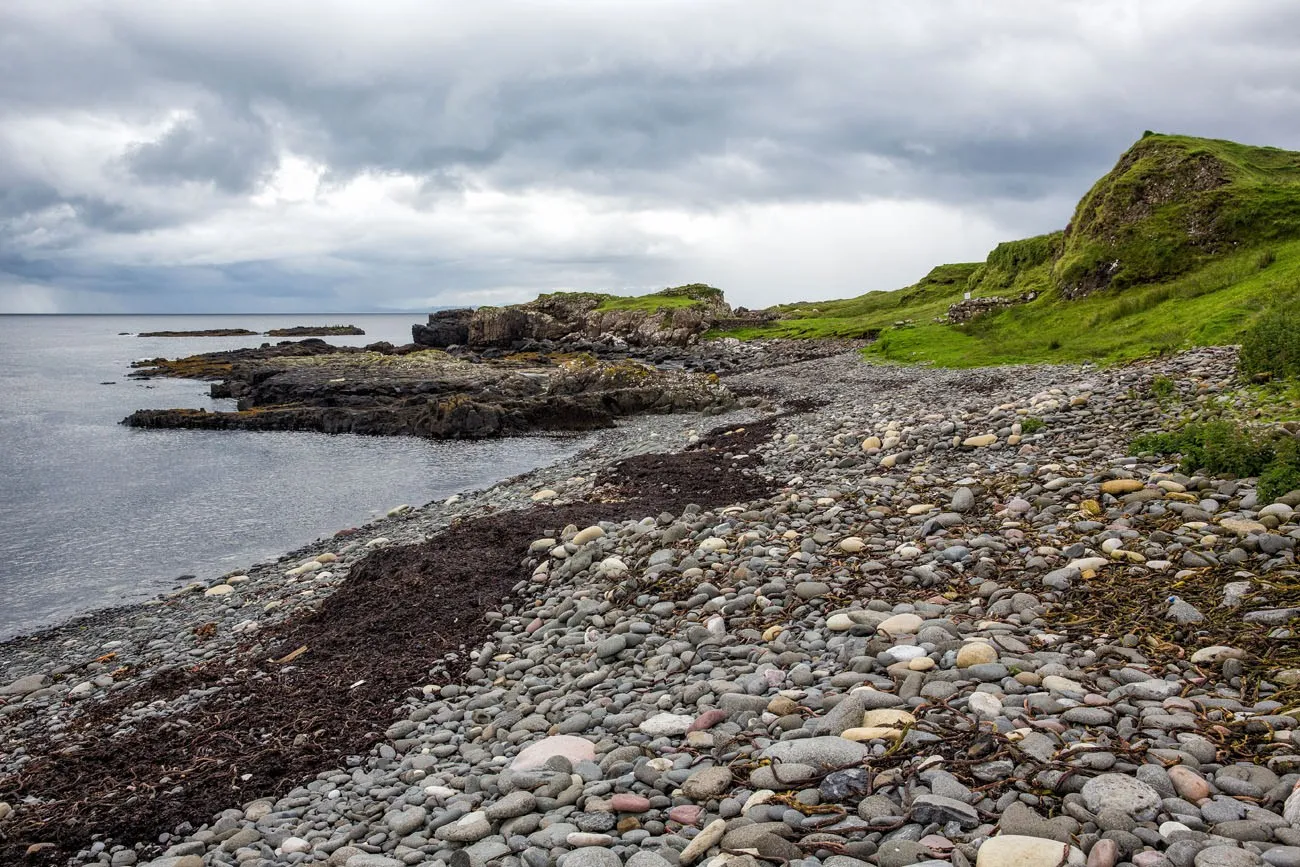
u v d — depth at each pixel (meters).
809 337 78.19
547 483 25.70
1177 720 5.77
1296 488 9.58
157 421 47.53
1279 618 7.14
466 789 7.09
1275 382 15.50
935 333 50.31
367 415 45.66
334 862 6.26
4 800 8.45
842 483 16.17
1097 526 10.20
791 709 7.02
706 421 39.19
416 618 12.70
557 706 8.56
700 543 12.66
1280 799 4.74
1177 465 11.74
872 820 5.20
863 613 8.75
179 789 8.12
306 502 27.56
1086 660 7.12
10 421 50.50
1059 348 33.62
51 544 22.81
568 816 6.12
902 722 6.32
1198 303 30.09
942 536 11.19
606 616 10.95
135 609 17.25
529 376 60.53
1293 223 34.84
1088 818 4.83
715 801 5.87
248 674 11.58
